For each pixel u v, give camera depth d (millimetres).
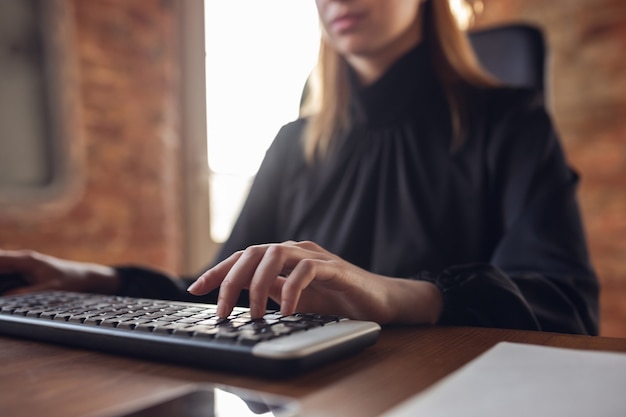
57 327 416
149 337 371
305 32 2188
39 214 1819
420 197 852
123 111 2072
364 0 817
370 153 922
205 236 2412
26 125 1811
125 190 2086
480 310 509
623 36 2100
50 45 1837
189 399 279
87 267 702
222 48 2371
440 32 919
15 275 650
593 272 664
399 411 248
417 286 515
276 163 1060
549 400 261
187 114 2352
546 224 697
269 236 1031
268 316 417
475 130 870
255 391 305
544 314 558
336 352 357
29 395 300
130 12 2088
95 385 318
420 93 917
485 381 291
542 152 809
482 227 813
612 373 303
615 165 2119
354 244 881
